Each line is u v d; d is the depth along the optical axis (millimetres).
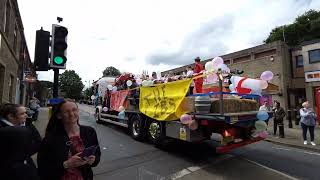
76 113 3215
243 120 7648
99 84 18125
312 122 11617
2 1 12055
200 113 7875
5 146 2924
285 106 25031
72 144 3084
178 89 8805
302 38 42094
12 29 15703
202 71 8641
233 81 8594
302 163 8273
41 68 6113
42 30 6125
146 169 7223
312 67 24062
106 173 6785
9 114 3576
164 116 9211
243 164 7930
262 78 8234
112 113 15125
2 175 2850
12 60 16484
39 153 3074
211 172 7082
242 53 28844
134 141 11148
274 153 9758
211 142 11125
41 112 28328
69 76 93938
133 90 11922
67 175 3025
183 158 8484
